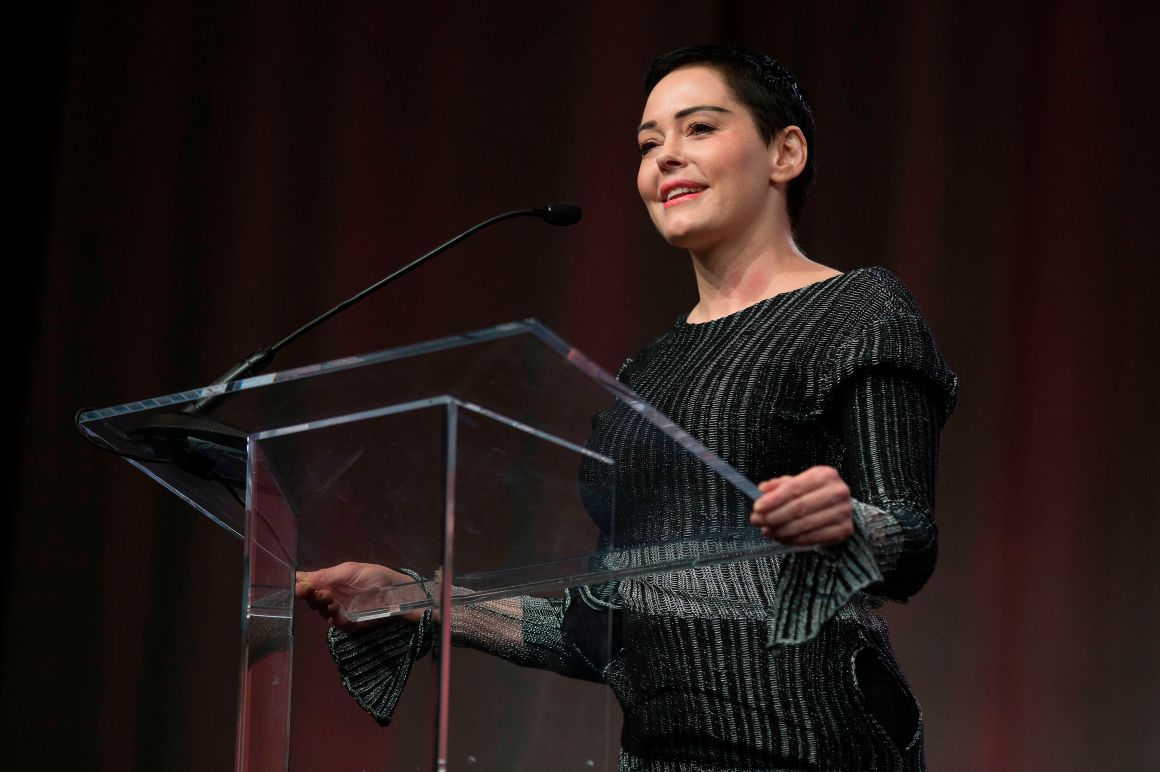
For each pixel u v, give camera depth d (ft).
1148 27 41.45
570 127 44.60
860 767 18.06
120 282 45.29
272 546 17.01
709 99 22.12
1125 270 40.75
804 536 15.53
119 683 43.47
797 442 19.30
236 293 44.86
